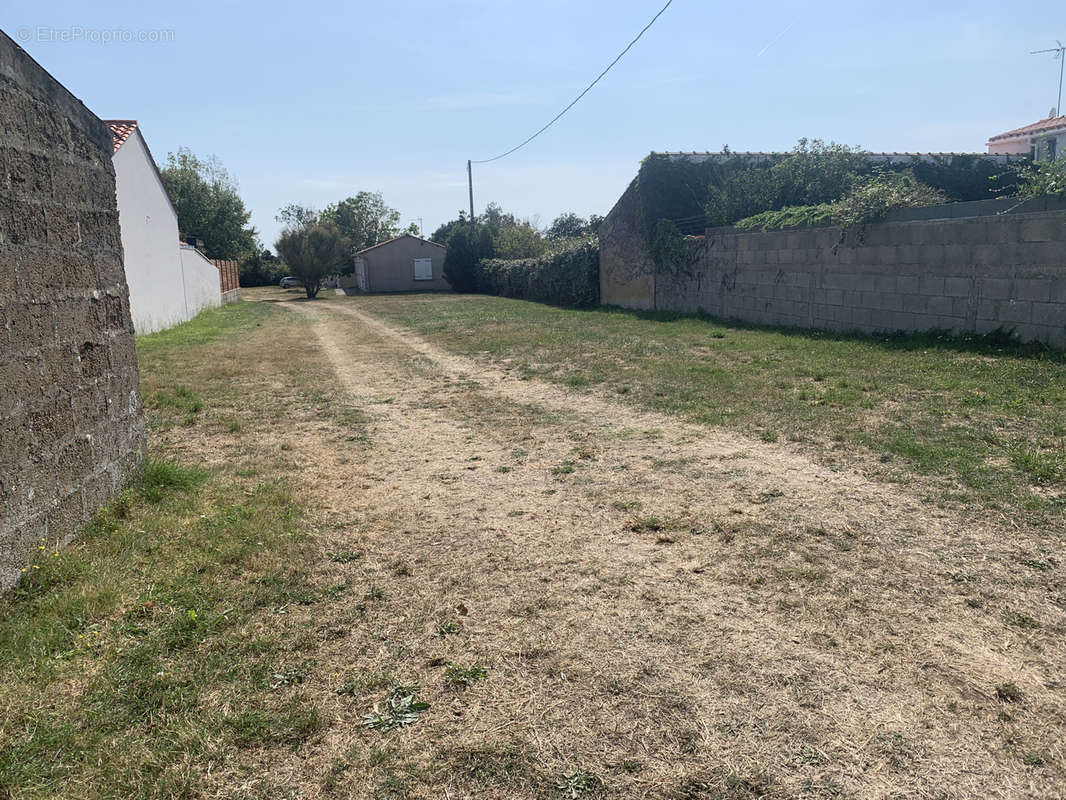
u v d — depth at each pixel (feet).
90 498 14.83
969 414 20.77
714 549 13.04
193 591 11.81
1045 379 23.79
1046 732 7.93
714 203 59.77
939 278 33.42
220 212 176.35
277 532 14.39
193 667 9.66
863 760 7.63
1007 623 10.14
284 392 32.14
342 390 32.45
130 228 57.57
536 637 10.34
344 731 8.37
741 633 10.21
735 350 36.65
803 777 7.43
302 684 9.30
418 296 125.08
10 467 11.65
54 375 13.38
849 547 12.78
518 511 15.57
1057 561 11.82
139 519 15.07
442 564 12.92
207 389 32.91
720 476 17.16
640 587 11.75
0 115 11.80
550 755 7.89
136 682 9.29
